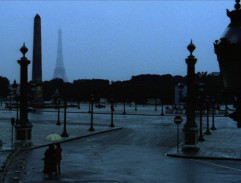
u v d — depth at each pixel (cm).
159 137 4150
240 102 444
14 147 3030
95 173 2038
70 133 4406
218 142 3703
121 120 7150
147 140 3862
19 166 2188
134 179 1880
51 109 12269
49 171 1936
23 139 3098
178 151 2964
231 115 457
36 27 10831
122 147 3291
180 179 1891
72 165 2309
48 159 1942
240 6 443
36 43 10988
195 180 1869
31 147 3081
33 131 4550
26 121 3130
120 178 1902
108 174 2014
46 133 4325
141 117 8306
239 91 436
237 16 439
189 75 2978
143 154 2862
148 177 1942
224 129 5416
